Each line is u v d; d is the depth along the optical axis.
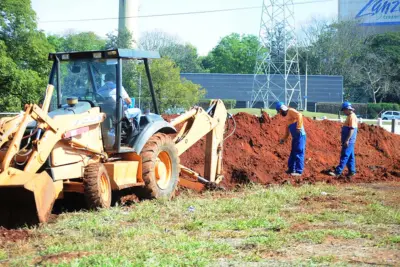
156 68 50.47
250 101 77.00
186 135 14.43
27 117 10.54
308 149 20.47
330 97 76.62
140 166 12.59
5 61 38.16
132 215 10.85
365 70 87.38
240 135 19.77
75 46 71.69
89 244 8.65
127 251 8.17
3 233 9.53
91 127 11.94
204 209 11.55
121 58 12.37
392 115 69.62
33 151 10.59
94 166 11.56
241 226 9.96
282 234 9.36
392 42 89.38
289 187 14.66
